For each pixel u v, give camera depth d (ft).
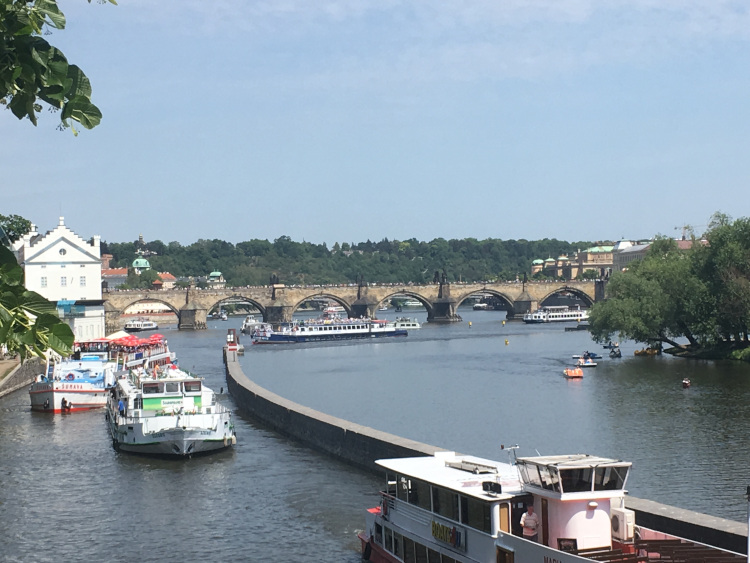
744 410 366.43
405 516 162.30
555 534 132.36
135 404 290.15
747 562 122.72
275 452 282.36
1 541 192.75
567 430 342.23
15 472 258.98
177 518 207.72
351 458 260.83
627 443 307.58
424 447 225.56
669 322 595.47
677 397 411.34
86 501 224.74
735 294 545.03
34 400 379.55
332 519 203.72
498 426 360.07
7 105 51.83
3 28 49.32
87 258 632.79
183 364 623.36
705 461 271.90
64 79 51.80
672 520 152.05
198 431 273.54
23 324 52.70
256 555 180.45
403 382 529.45
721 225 587.68
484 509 139.23
